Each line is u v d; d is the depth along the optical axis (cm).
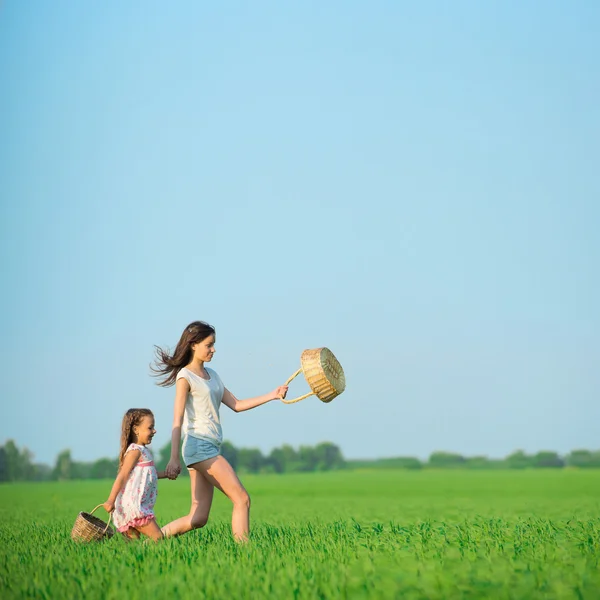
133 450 2005
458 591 1270
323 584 1316
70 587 1368
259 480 13338
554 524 2411
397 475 15988
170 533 2075
